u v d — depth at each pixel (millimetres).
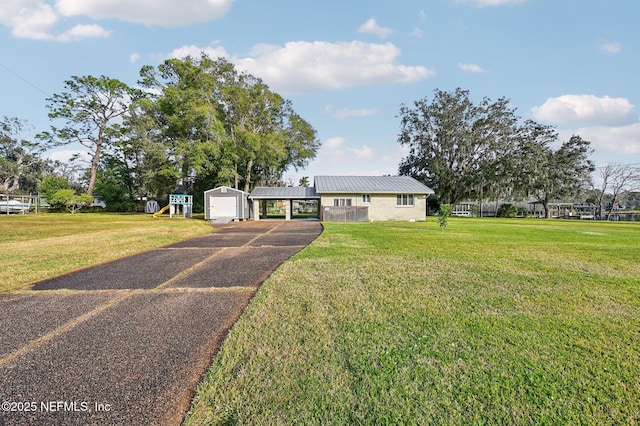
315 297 4020
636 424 1724
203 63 28125
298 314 3420
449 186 34594
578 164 33719
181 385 2150
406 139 36406
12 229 13578
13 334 3006
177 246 9000
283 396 1983
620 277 5117
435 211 37281
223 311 3635
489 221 23750
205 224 18203
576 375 2207
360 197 24188
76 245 8641
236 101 28531
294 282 4754
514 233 12867
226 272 5656
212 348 2703
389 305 3699
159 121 31469
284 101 33250
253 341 2766
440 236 11398
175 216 25938
